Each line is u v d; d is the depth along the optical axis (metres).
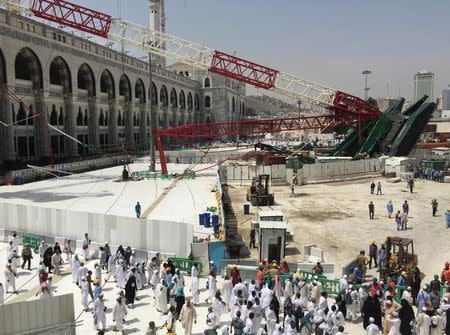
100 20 59.09
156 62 126.88
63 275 21.42
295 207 39.88
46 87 59.16
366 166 60.50
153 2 142.75
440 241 28.98
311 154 79.50
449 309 14.98
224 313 17.80
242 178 54.38
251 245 27.52
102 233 24.78
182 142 116.12
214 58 63.12
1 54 50.91
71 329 11.97
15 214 27.62
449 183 54.06
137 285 19.73
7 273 18.84
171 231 22.97
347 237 29.98
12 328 11.15
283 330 14.95
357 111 69.06
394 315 14.98
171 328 14.21
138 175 56.53
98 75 74.62
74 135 66.75
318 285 17.16
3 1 53.16
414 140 65.56
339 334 13.62
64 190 44.66
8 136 52.47
